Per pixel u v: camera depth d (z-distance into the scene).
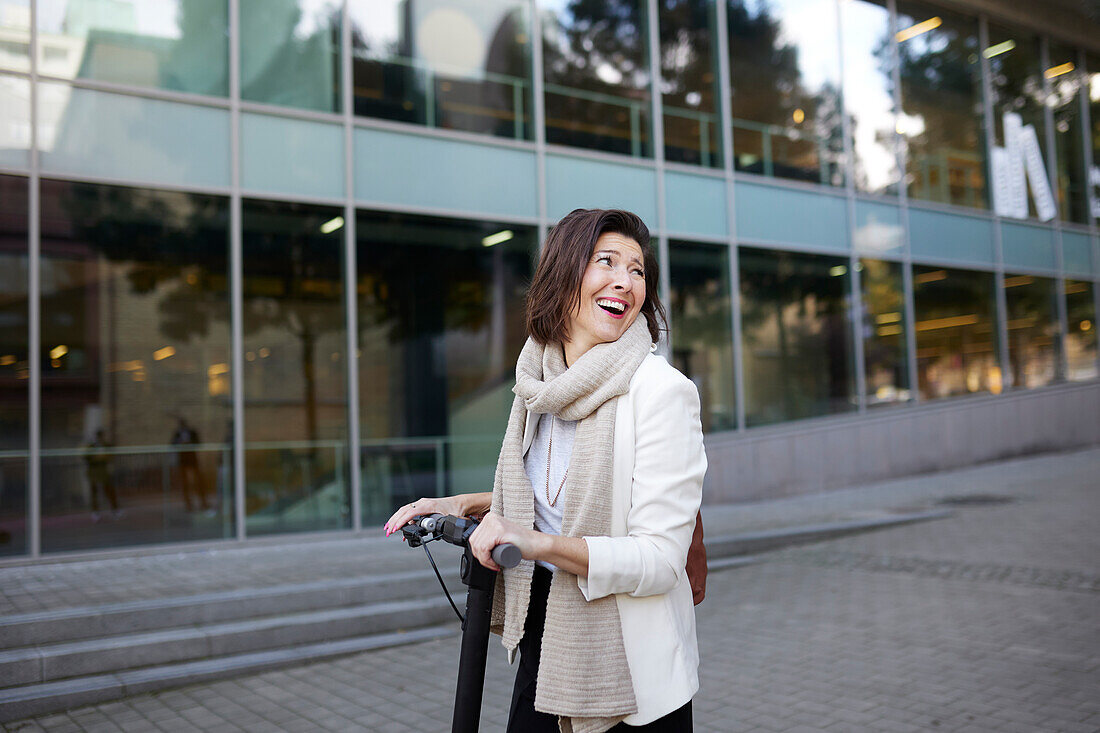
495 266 10.26
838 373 13.31
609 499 1.51
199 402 8.57
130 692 5.00
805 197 13.14
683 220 11.80
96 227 8.20
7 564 7.51
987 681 4.79
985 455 15.16
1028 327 16.19
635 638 1.47
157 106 8.46
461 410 9.95
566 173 10.80
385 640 5.94
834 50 13.77
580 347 1.66
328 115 9.24
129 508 8.14
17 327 7.80
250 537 8.62
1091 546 8.49
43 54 8.00
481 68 10.27
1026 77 16.64
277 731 4.39
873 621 6.15
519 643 1.63
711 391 11.91
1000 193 15.89
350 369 9.23
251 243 8.86
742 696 4.68
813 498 12.37
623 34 11.50
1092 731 4.05
